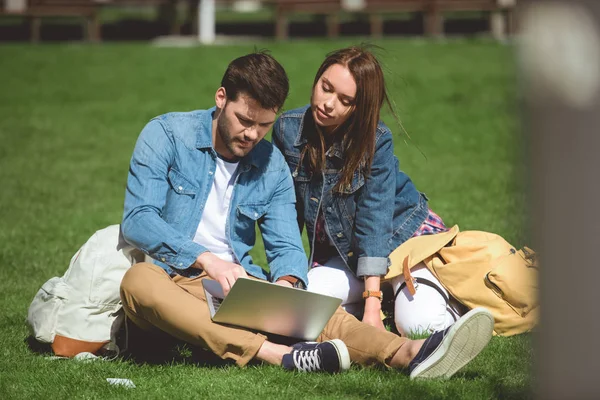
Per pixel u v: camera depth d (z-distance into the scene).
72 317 4.98
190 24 29.12
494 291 5.31
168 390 4.44
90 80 19.45
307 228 5.72
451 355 4.45
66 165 12.80
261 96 4.71
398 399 4.25
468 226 8.71
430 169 12.17
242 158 5.13
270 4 26.31
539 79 2.34
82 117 16.27
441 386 4.40
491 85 17.95
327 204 5.54
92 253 5.05
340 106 5.21
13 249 8.17
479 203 10.03
